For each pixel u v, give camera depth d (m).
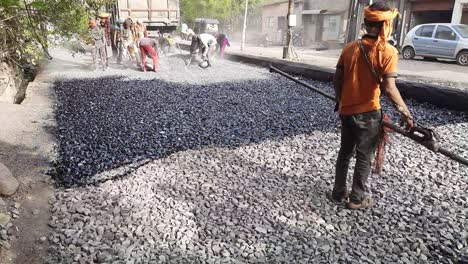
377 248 2.98
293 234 3.17
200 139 5.54
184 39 27.56
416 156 4.86
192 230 3.20
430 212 3.51
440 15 20.36
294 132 5.89
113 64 13.57
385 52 3.03
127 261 2.79
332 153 4.99
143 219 3.36
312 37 31.81
